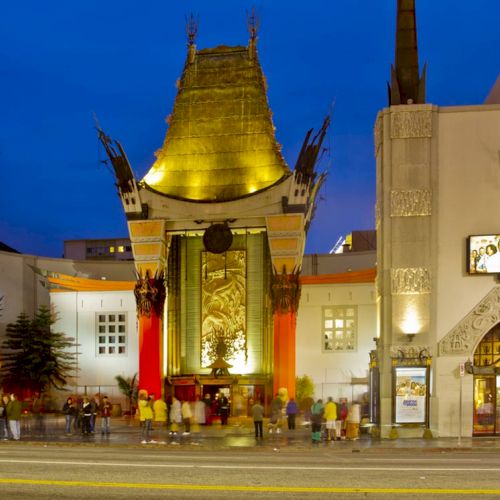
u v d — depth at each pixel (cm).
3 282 5362
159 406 3053
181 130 4553
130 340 4766
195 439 2919
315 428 2750
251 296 4584
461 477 1516
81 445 2622
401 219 2983
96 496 1292
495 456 2216
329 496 1284
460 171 2984
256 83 4544
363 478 1498
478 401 2923
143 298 4334
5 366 4903
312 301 4488
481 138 2984
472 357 2925
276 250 4266
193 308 4631
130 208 4394
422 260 2953
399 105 3031
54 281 4975
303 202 4238
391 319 2953
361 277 4491
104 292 4847
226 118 4519
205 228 4381
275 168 4406
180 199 4350
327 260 5747
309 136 4250
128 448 2561
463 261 2955
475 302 2938
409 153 2995
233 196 4384
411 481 1456
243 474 1558
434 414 2898
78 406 3319
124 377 4722
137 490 1346
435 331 2939
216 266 4638
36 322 4800
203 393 4475
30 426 3566
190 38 4681
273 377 4284
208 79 4600
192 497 1278
